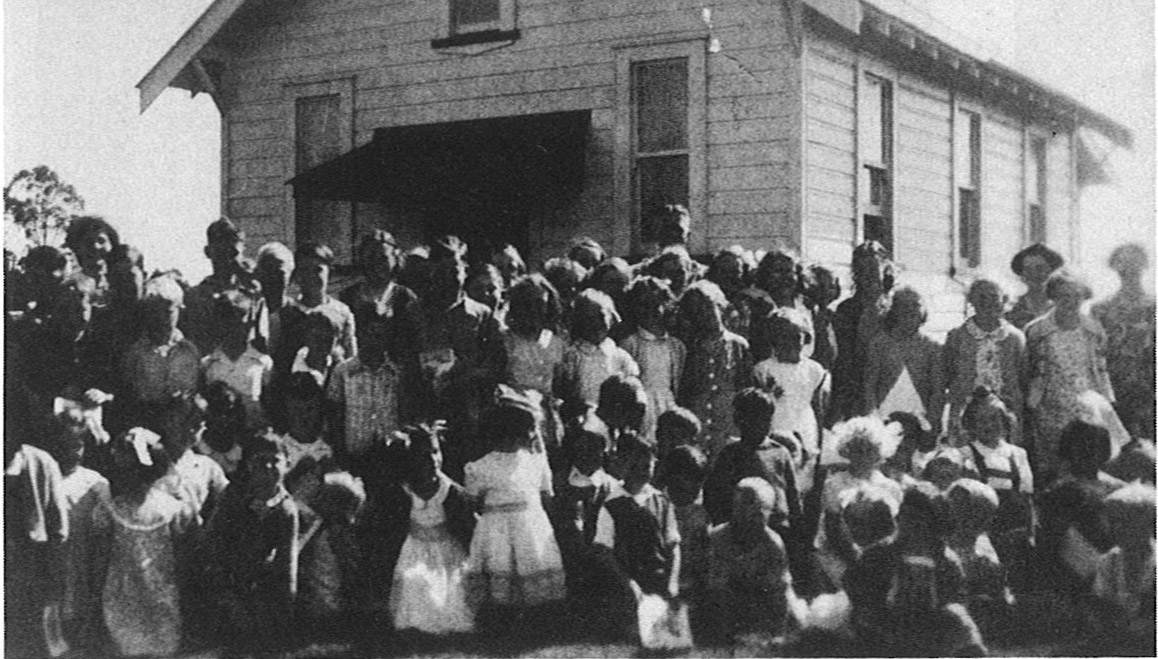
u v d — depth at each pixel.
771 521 6.17
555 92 8.99
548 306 6.74
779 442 6.47
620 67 8.75
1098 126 11.01
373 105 9.65
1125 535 6.04
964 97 10.24
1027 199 11.24
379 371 6.59
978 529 6.00
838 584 6.23
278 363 6.87
